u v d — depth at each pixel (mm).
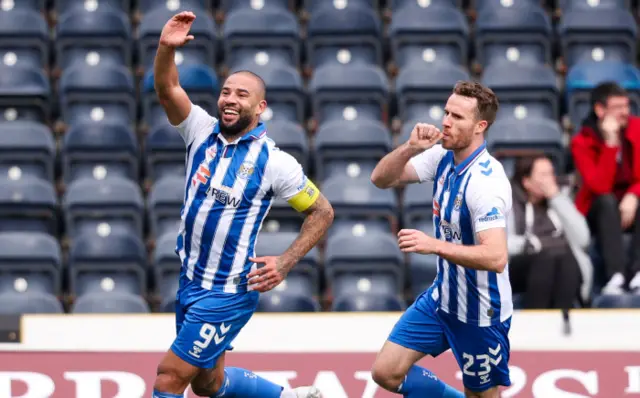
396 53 35969
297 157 31875
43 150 32156
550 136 32188
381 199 30875
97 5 37219
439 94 34062
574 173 32500
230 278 18047
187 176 18172
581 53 35906
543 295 24625
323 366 22641
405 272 30125
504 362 19141
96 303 27406
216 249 17938
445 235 18484
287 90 34031
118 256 29359
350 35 36062
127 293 28234
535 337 23219
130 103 34156
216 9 38406
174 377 18172
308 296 28141
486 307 18531
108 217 30688
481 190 17719
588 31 36156
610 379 22734
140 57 35812
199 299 18062
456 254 16953
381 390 22516
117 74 34531
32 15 36000
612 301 26438
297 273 28828
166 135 32531
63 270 30078
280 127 32094
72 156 32156
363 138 32281
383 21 38094
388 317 23484
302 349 22781
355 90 34156
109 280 29234
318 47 36000
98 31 35844
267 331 23062
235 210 17875
